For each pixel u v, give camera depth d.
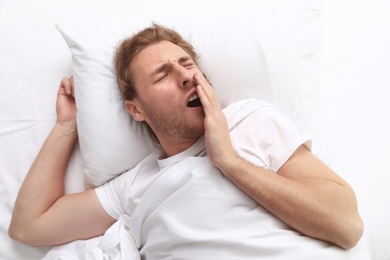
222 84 1.12
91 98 1.10
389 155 1.15
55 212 1.08
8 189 1.16
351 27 1.28
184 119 1.00
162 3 1.29
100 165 1.11
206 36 1.15
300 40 1.13
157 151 1.13
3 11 1.26
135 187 1.07
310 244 0.89
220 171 0.94
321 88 1.22
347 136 1.17
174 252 0.95
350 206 0.89
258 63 1.10
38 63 1.21
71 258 1.04
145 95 1.02
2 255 1.12
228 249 0.90
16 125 1.18
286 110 1.12
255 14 1.16
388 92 1.22
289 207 0.87
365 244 1.05
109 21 1.27
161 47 1.04
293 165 0.94
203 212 0.92
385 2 1.30
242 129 1.00
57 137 1.14
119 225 1.05
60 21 1.25
